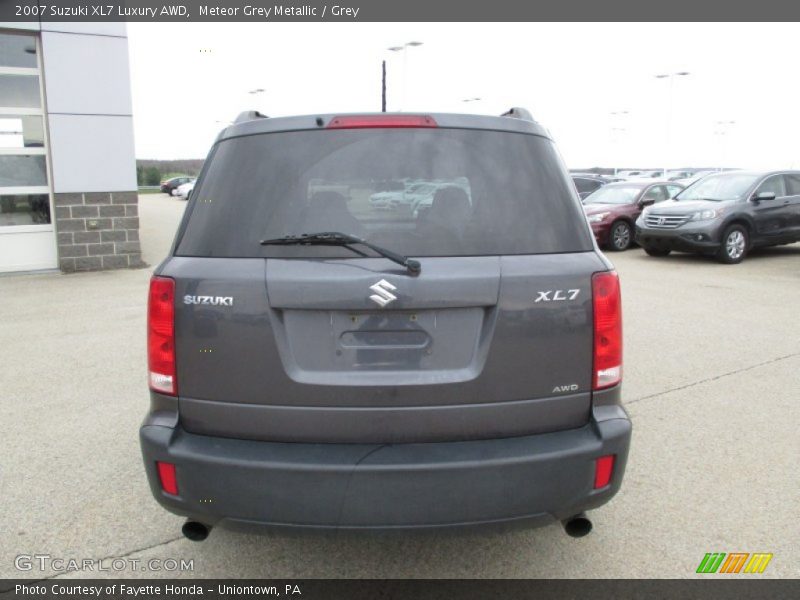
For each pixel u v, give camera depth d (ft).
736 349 21.29
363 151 8.45
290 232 8.13
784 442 14.06
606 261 8.45
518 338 7.95
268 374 7.88
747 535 10.59
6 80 35.04
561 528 10.90
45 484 12.34
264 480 7.73
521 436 8.13
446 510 7.74
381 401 7.88
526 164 8.61
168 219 82.43
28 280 34.86
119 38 36.32
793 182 44.47
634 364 19.76
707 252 41.75
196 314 7.97
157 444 8.03
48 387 17.78
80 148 36.47
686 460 13.21
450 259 7.96
